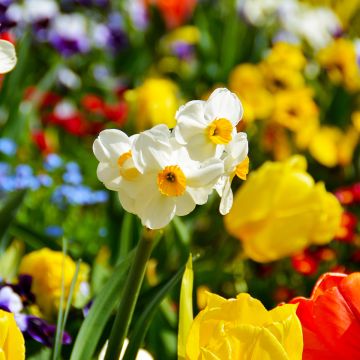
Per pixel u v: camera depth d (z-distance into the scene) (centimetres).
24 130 262
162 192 99
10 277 153
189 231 211
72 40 338
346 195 243
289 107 287
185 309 103
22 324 118
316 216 167
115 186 100
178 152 100
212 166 100
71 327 127
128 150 101
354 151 283
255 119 286
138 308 129
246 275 220
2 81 231
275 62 307
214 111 101
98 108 298
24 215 226
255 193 167
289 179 166
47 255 134
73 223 234
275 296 206
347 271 236
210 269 177
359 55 323
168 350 135
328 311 102
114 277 110
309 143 289
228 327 100
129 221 162
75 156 294
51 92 326
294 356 99
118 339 102
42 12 324
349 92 323
